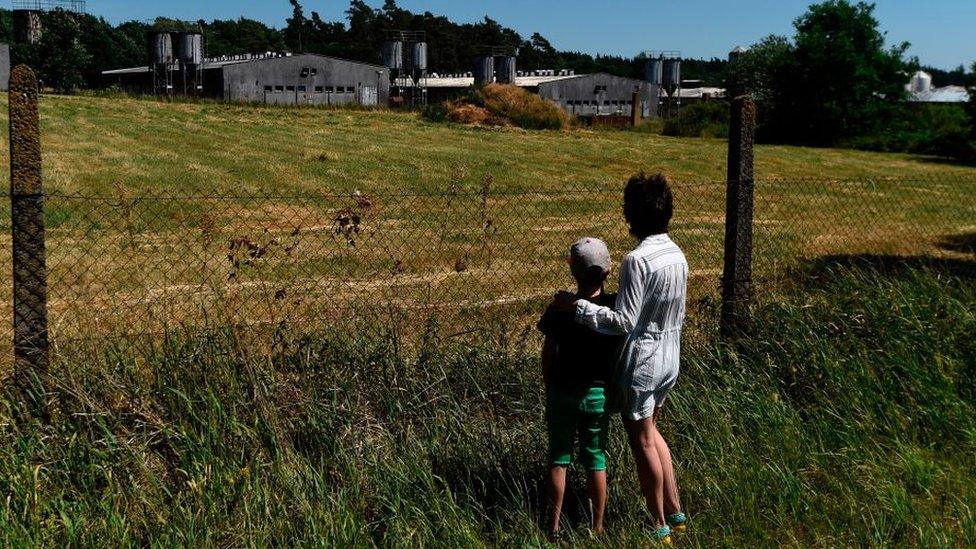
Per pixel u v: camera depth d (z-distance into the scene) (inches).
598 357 156.3
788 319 233.0
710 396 204.1
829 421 202.1
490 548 157.3
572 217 611.2
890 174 1201.4
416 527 154.9
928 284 266.7
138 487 153.9
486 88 1822.1
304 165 857.5
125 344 200.2
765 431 195.0
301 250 423.2
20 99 174.7
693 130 1861.5
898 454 186.5
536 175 932.0
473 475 174.9
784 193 830.5
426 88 2915.8
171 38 2420.0
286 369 198.7
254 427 173.2
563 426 158.6
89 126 1098.1
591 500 160.4
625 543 157.2
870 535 157.1
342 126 1439.5
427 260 431.5
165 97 1927.9
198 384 182.9
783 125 1914.4
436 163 954.7
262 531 148.5
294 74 2346.2
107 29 3661.4
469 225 543.8
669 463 164.1
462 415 187.9
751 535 161.9
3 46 2207.2
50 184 627.2
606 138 1592.0
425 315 294.2
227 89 2251.5
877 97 1883.6
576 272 158.9
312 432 177.6
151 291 335.3
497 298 346.6
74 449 160.2
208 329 200.2
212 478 157.4
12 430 166.2
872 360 225.1
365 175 819.4
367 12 5797.2
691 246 515.2
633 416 157.6
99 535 144.3
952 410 204.4
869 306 241.8
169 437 165.6
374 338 213.8
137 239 446.3
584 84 2657.5
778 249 461.1
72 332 233.6
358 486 161.9
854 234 595.2
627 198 156.9
